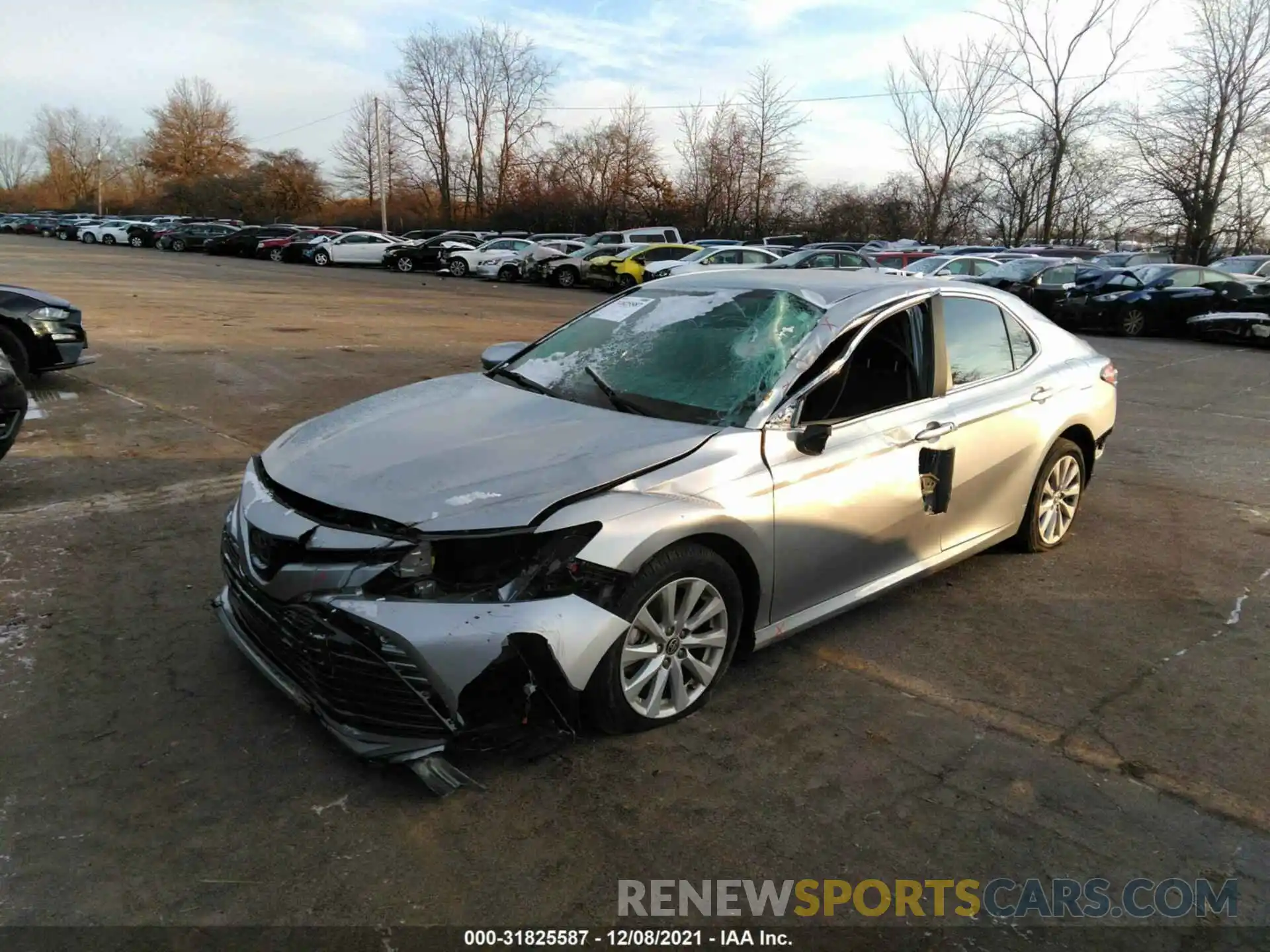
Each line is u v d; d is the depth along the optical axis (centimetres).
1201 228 3553
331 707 278
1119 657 381
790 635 351
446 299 2150
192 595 408
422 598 264
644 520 285
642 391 358
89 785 273
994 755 306
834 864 253
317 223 6944
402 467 297
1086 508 592
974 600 435
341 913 229
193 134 8244
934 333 403
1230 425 895
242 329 1366
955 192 4922
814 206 5078
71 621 379
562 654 269
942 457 394
